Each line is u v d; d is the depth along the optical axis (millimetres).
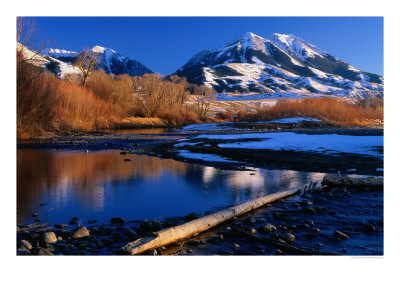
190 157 14453
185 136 29250
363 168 11070
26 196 7516
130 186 8578
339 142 18516
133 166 12023
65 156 15031
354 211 6375
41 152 16703
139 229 5246
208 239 4816
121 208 6555
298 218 5914
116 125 42281
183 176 10008
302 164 12141
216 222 5438
